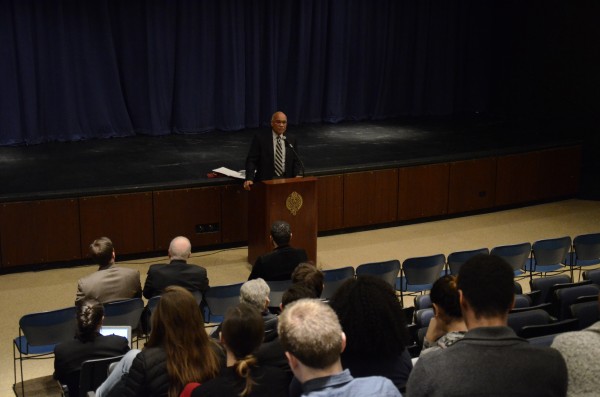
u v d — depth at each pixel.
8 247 8.17
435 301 3.13
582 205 11.12
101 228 8.48
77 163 10.43
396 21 14.70
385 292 2.61
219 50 13.12
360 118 14.66
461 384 2.01
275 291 5.92
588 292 5.29
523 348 2.06
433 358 2.08
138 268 8.43
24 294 7.64
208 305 5.97
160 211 8.69
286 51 13.79
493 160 10.55
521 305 5.24
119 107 12.52
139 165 10.35
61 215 8.30
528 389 2.01
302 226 7.99
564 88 13.49
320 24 13.96
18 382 5.77
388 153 11.16
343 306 2.59
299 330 1.98
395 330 2.56
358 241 9.41
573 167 11.28
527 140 12.16
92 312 4.34
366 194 9.73
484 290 2.11
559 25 13.45
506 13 14.57
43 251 8.31
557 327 4.32
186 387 2.71
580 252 7.37
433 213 10.26
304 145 11.78
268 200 7.82
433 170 10.12
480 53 15.24
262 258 6.17
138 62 12.66
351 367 2.58
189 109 13.01
